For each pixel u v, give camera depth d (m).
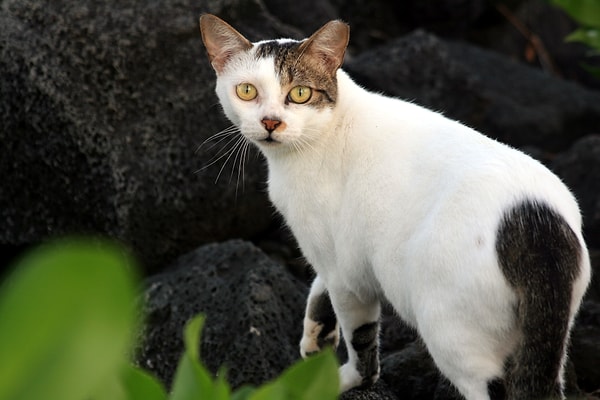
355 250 7.29
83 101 10.65
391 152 7.08
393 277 6.81
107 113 10.77
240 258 9.71
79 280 2.49
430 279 6.12
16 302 2.46
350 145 7.45
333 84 7.79
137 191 10.70
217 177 11.20
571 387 8.32
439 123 7.19
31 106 10.49
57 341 2.53
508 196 6.00
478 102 13.77
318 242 7.71
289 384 3.71
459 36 19.88
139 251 10.89
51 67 10.54
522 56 20.81
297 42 8.11
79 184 10.67
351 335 7.96
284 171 7.79
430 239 6.13
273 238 12.12
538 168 6.30
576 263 5.95
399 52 13.62
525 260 5.82
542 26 20.97
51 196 10.77
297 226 7.82
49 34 10.71
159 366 8.95
